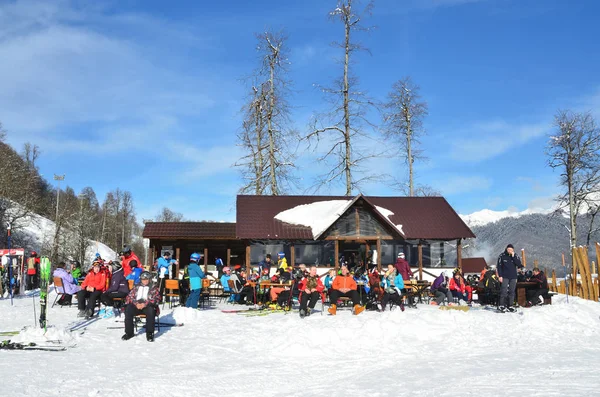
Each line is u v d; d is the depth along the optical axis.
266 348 11.55
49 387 7.75
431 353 11.18
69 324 14.45
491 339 12.63
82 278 21.61
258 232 26.86
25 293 25.22
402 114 41.06
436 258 28.02
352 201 26.31
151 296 12.35
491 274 19.45
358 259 27.80
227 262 30.03
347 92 35.53
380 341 12.22
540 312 14.82
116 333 13.06
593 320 14.65
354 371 9.48
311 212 28.33
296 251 27.20
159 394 7.73
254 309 18.69
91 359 10.00
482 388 7.60
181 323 14.77
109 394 7.54
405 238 26.44
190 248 30.70
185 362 10.06
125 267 16.77
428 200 31.06
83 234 62.03
